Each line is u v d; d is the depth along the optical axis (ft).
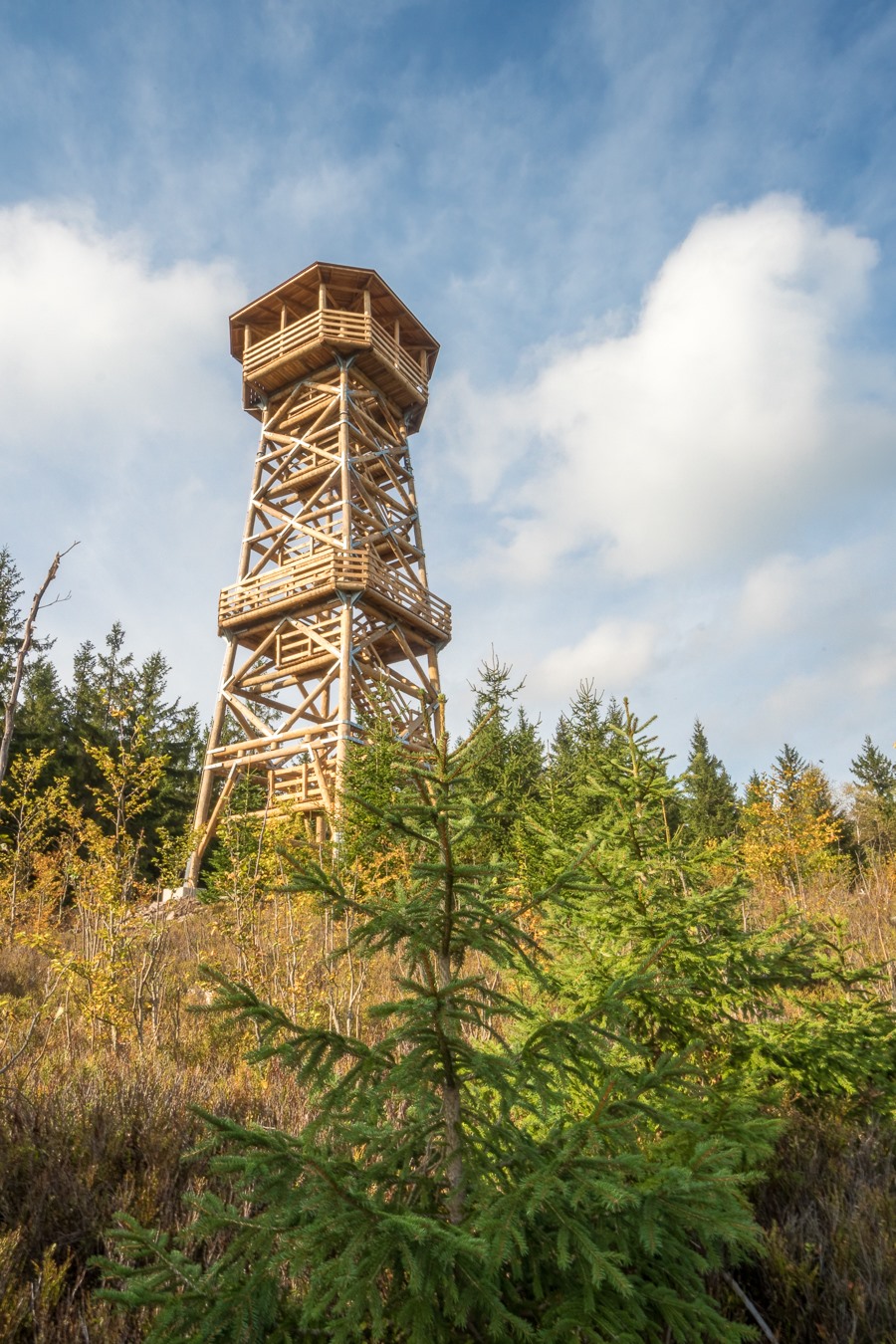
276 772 80.84
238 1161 8.09
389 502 98.94
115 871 29.96
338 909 9.55
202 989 32.09
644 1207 7.98
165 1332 7.90
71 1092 17.97
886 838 97.81
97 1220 13.17
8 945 44.93
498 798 9.88
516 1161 8.98
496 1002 9.53
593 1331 7.79
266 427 99.50
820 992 18.49
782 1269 11.93
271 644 91.35
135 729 33.22
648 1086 9.08
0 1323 10.74
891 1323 11.46
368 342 92.12
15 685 14.47
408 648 88.58
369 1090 8.78
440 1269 7.59
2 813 53.52
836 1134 16.21
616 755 17.74
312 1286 7.60
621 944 15.83
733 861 17.30
